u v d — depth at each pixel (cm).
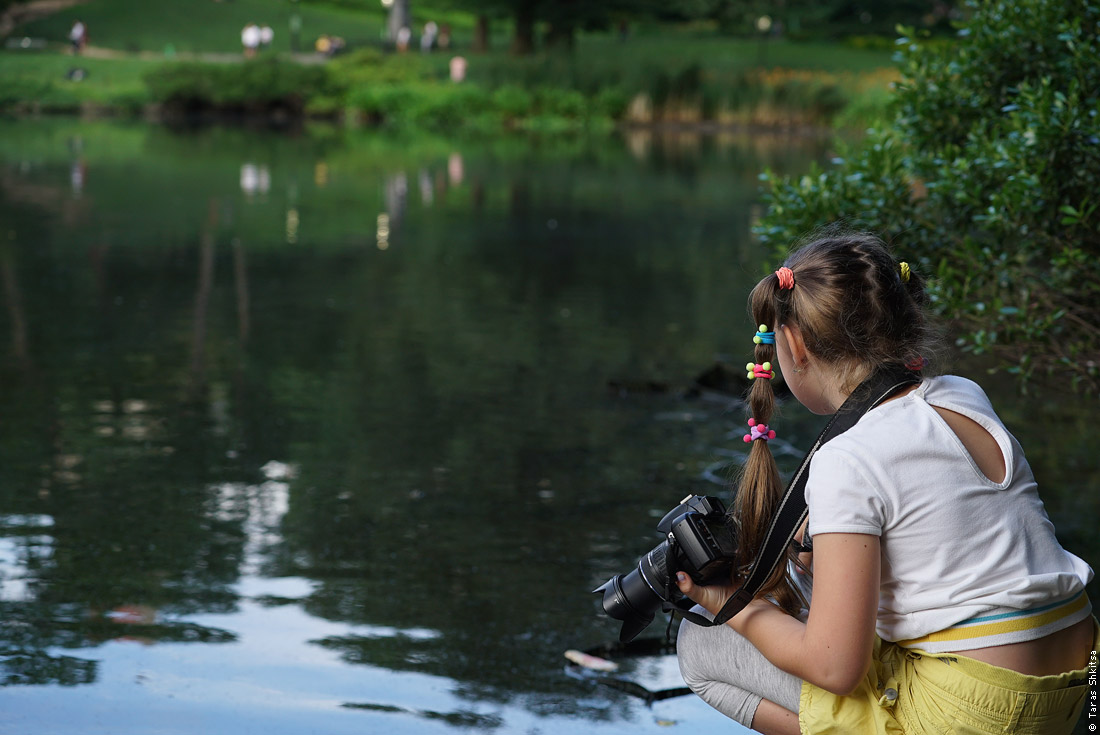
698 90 3262
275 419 511
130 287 829
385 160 2002
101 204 1298
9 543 360
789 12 5812
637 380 584
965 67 460
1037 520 181
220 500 407
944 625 176
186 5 4881
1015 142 405
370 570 348
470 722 261
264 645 296
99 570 342
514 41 4119
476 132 2950
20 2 4284
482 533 381
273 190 1491
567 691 278
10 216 1177
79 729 252
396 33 4338
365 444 478
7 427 487
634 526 390
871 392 184
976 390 188
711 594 193
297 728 255
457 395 560
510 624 314
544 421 518
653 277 919
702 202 1448
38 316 723
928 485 175
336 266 941
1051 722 178
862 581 174
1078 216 384
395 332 702
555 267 958
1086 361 439
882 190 448
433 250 1037
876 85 3178
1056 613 178
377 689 275
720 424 517
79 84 3300
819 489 177
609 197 1489
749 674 200
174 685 274
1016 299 446
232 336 680
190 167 1761
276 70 3325
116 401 534
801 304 188
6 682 272
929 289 420
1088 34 439
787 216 460
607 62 3462
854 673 175
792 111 3145
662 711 269
